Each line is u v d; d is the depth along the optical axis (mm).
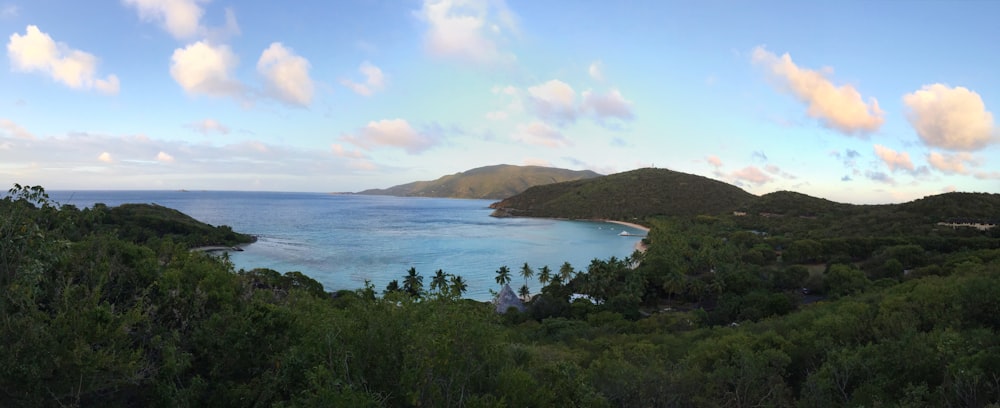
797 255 98000
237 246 139875
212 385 11156
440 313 9164
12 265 8945
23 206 9695
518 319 60281
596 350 31234
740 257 96375
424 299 9594
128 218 123250
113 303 11883
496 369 9742
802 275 78750
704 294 74938
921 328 21406
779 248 119250
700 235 138625
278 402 9102
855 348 19781
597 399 12086
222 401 10719
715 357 21156
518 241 173000
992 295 21156
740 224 172500
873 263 82188
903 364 15352
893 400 14266
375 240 171625
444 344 8523
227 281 16406
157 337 10844
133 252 14062
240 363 11789
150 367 10406
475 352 9156
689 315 54531
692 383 16047
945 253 87625
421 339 8609
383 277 104750
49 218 10422
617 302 62750
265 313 12867
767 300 52562
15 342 8625
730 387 16594
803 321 29719
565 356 25188
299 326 12500
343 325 9188
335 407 7648
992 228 103250
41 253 9320
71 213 11375
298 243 158625
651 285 78750
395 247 153000
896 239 97125
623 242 171875
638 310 63188
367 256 133250
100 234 13742
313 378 8305
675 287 73312
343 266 117312
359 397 7750
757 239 124562
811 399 15289
